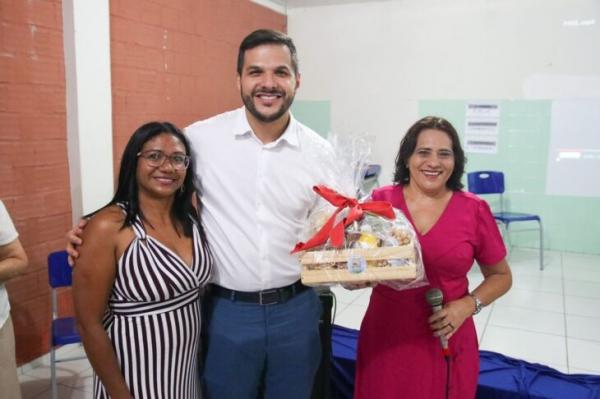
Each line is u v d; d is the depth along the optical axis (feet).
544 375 7.50
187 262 4.69
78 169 9.85
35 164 9.15
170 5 12.81
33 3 8.88
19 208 8.92
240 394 5.13
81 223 4.57
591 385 7.25
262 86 4.72
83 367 9.46
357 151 4.98
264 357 5.15
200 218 5.15
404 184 5.27
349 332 8.80
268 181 5.00
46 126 9.30
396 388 5.01
